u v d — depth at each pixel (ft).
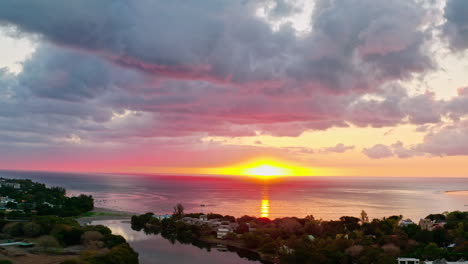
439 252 445.78
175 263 528.22
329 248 488.85
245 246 645.10
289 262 472.85
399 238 534.78
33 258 474.08
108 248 530.27
